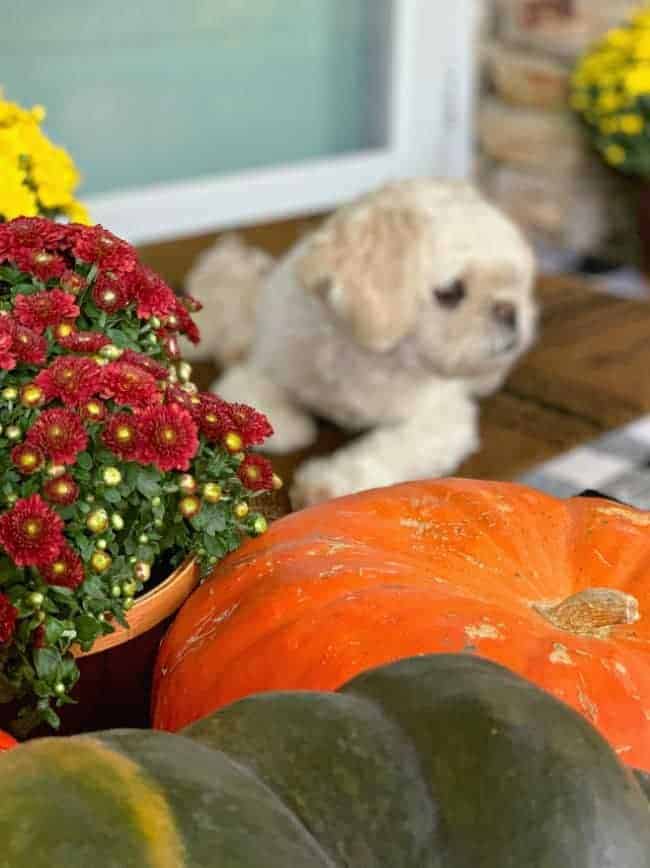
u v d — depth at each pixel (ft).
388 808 1.46
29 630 2.29
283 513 3.46
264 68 9.47
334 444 5.57
